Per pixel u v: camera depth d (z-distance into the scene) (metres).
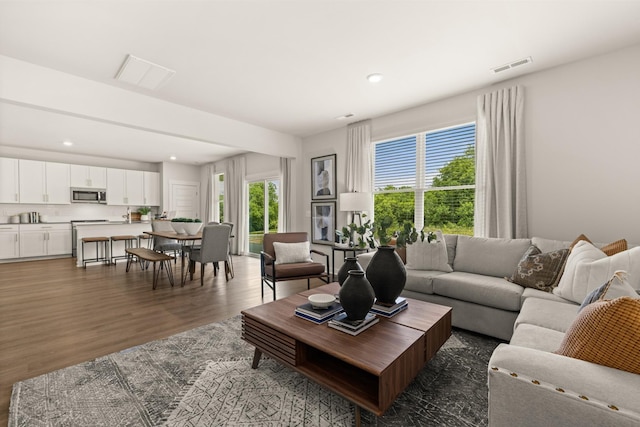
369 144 4.55
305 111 4.24
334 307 2.03
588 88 2.78
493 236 3.30
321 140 5.34
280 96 3.69
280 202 6.09
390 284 2.00
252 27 2.31
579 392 0.84
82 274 4.98
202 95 3.65
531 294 2.23
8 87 2.72
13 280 4.55
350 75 3.13
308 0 2.01
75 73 3.06
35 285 4.25
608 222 2.70
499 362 1.00
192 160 8.16
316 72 3.06
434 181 3.96
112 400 1.67
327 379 1.56
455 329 2.71
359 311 1.72
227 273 4.75
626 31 2.36
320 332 1.71
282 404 1.65
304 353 1.73
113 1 1.99
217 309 3.26
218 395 1.72
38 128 4.92
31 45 2.53
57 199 6.75
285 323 1.84
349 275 1.78
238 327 2.75
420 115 4.01
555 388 0.88
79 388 1.78
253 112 4.27
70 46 2.55
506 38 2.46
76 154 7.18
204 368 2.02
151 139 5.71
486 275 2.88
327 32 2.38
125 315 3.05
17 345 2.36
